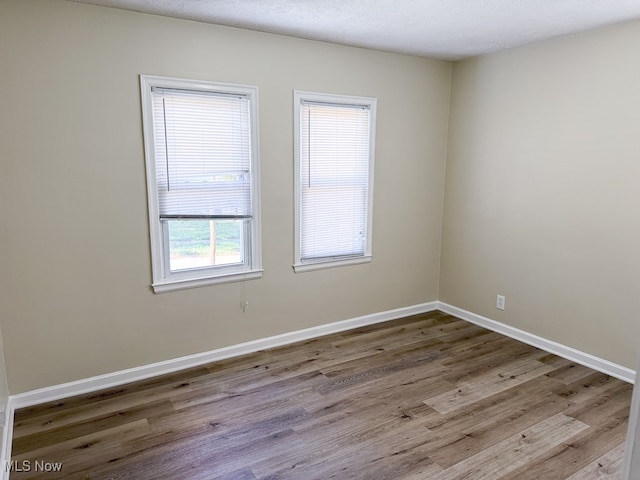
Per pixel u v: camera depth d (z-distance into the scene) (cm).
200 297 329
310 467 221
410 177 422
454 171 432
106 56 273
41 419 261
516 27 307
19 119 255
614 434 248
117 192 288
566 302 344
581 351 337
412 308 448
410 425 257
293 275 370
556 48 333
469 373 321
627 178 300
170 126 302
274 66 333
